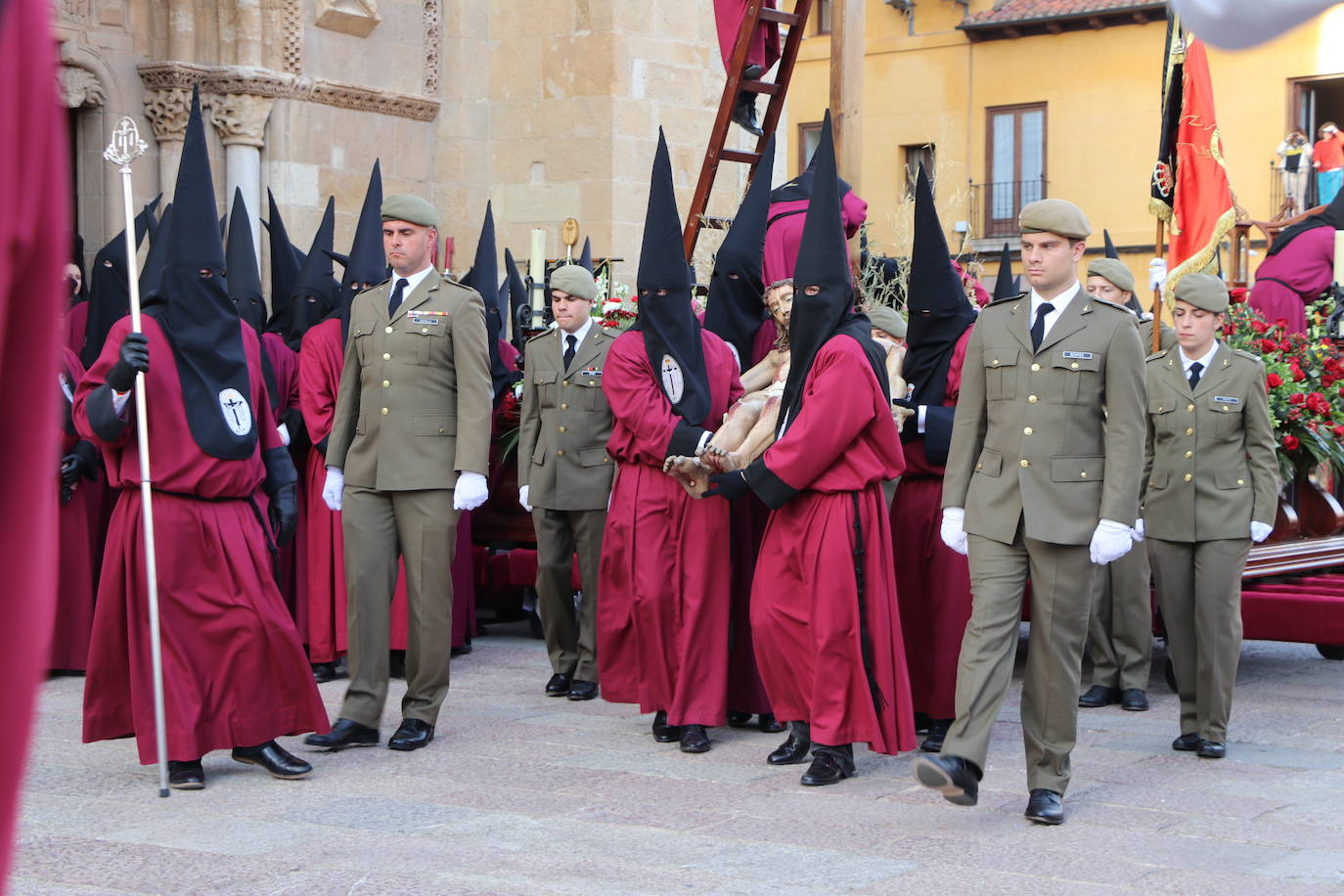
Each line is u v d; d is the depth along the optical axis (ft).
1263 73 93.76
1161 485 21.20
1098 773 19.72
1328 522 30.25
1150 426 21.58
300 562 28.14
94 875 14.56
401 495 21.11
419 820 16.93
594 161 48.91
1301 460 29.58
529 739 21.80
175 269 18.74
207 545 18.52
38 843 15.78
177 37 45.24
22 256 2.49
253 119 45.44
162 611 18.24
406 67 49.14
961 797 16.46
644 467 22.06
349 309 26.91
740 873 14.82
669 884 14.39
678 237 21.85
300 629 28.19
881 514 19.31
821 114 105.40
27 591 2.54
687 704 20.86
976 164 102.42
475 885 14.29
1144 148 96.99
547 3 49.39
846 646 18.84
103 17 44.34
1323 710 24.52
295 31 45.98
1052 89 99.81
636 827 16.67
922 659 21.39
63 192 2.65
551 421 25.45
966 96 102.58
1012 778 19.42
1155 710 24.88
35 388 2.56
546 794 18.25
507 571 32.42
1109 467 16.75
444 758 20.36
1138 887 14.37
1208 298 21.07
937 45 103.30
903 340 24.22
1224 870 14.99
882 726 18.99
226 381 18.80
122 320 18.47
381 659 21.13
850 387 18.74
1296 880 14.60
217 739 18.48
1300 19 7.45
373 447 21.07
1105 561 16.71
